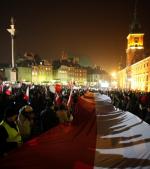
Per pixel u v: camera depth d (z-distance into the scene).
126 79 116.38
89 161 5.75
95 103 25.09
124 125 10.19
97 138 7.89
